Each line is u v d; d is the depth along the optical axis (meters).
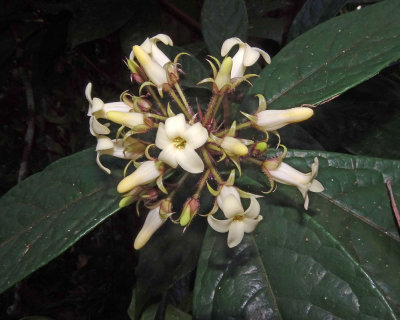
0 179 0.44
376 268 0.17
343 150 0.26
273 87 0.18
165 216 0.15
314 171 0.15
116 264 0.40
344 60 0.17
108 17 0.30
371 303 0.14
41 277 0.43
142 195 0.15
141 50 0.16
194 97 0.22
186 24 0.32
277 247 0.15
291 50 0.19
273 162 0.16
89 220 0.17
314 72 0.18
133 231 0.39
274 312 0.15
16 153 0.44
